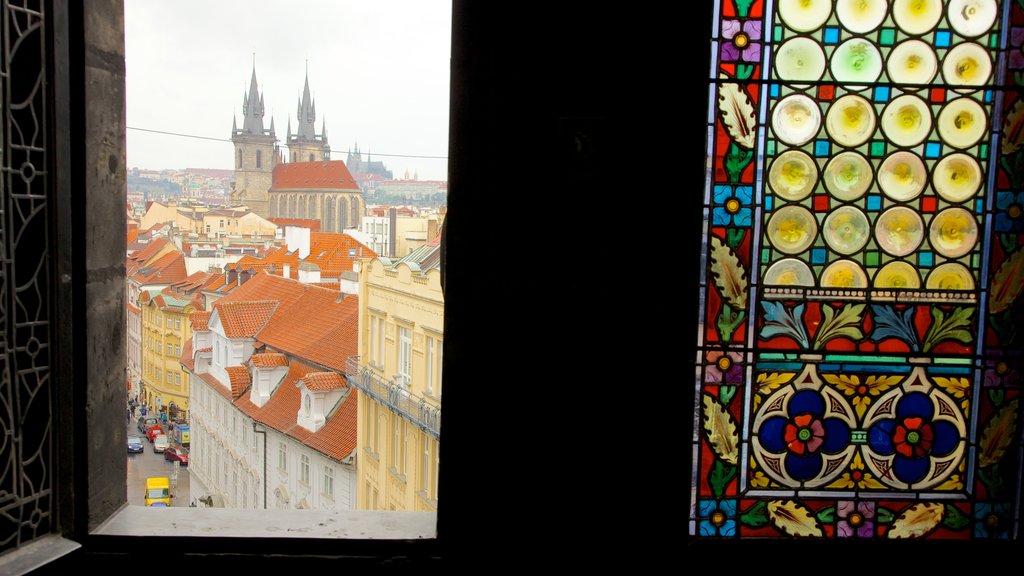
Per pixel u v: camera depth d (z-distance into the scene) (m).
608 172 1.64
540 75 1.62
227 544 1.65
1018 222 1.76
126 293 1.80
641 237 1.65
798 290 1.76
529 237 1.64
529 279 1.65
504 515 1.68
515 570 1.69
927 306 1.77
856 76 1.74
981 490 1.79
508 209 1.64
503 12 1.61
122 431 1.79
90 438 1.63
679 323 1.68
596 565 1.70
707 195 1.73
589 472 1.69
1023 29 1.75
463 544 1.68
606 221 1.65
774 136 1.74
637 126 1.64
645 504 1.70
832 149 1.75
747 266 1.75
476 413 1.67
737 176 1.73
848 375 1.77
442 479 1.68
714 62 1.72
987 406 1.78
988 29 1.75
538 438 1.68
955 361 1.78
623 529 1.70
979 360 1.78
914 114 1.75
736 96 1.73
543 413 1.67
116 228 1.74
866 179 1.75
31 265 1.56
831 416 1.77
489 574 1.68
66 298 1.59
